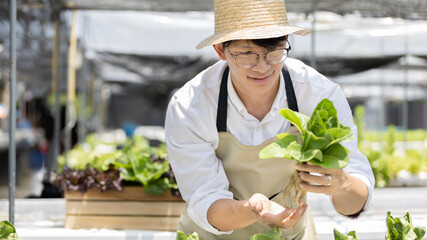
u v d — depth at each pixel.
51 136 5.66
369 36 6.25
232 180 1.70
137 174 2.38
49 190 3.43
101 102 12.30
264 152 1.11
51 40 5.25
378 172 4.16
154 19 5.84
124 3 3.98
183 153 1.61
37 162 8.79
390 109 16.55
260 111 1.64
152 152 2.95
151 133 12.29
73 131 6.19
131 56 7.70
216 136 1.65
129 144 4.55
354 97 14.91
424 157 5.16
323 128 1.10
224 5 1.43
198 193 1.55
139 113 24.39
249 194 1.69
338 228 2.30
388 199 2.90
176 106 1.66
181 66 8.26
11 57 2.11
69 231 2.35
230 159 1.65
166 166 2.44
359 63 7.26
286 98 1.62
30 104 10.28
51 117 5.66
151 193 2.40
